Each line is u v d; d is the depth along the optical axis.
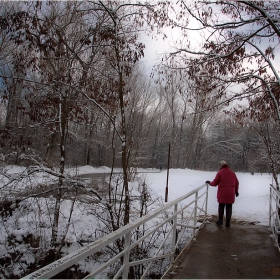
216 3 5.45
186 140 44.97
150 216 3.06
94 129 9.05
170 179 20.09
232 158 48.00
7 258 6.66
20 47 8.04
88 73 7.66
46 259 6.56
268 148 9.30
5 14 6.92
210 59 5.80
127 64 7.51
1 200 6.64
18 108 7.62
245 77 6.09
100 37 7.42
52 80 7.37
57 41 7.40
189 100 6.73
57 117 7.78
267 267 4.29
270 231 6.31
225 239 5.71
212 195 12.68
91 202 7.12
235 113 6.63
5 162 7.25
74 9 7.95
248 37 5.34
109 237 2.16
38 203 7.04
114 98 7.68
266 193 12.48
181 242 6.41
